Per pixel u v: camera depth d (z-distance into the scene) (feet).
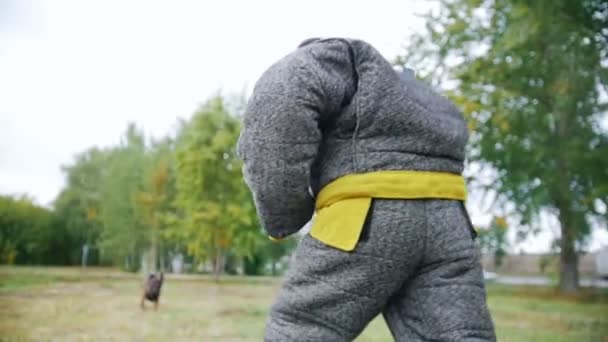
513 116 43.34
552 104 39.37
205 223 81.25
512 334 26.61
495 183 56.90
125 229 122.83
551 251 57.26
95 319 30.96
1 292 47.44
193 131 84.02
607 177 38.37
